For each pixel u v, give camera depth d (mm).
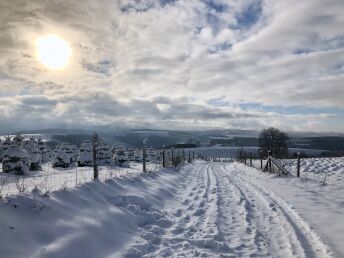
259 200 14891
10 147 24203
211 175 30250
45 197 8602
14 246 6258
